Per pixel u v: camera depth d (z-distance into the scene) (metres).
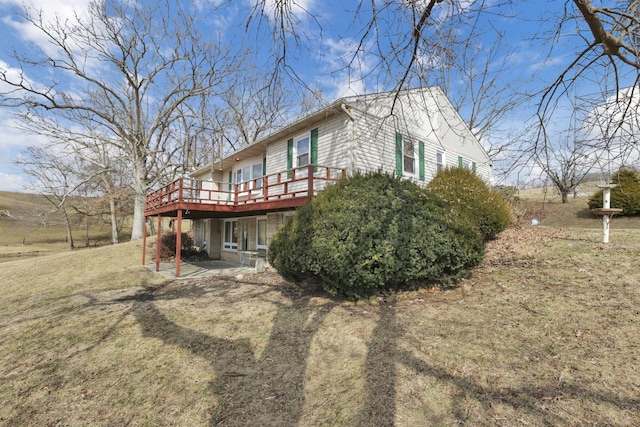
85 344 4.97
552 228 11.65
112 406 3.34
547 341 3.82
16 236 39.41
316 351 4.16
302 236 6.03
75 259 15.80
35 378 3.99
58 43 17.94
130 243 20.77
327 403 3.11
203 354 4.36
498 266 7.37
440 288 6.16
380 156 10.16
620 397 2.75
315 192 8.48
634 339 3.62
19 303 8.48
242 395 3.38
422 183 11.75
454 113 13.66
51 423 3.12
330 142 10.20
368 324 4.79
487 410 2.76
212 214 13.52
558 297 5.09
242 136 26.39
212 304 6.71
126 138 23.39
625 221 13.81
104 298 8.13
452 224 5.89
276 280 8.73
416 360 3.68
